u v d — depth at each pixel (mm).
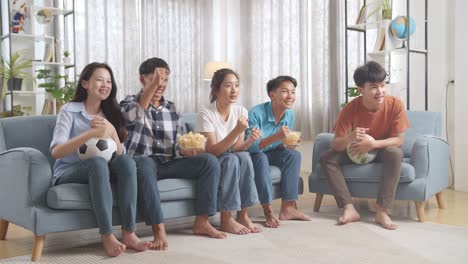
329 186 3400
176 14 6566
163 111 2949
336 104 5668
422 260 2350
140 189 2621
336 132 3371
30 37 5191
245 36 6629
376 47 4727
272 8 6312
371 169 3207
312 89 5891
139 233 3016
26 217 2451
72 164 2590
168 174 2871
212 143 2965
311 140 5973
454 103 4523
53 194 2410
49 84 5098
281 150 3342
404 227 3031
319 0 5820
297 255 2443
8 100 5340
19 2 5250
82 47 5941
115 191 2582
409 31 4434
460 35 4434
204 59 6785
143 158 2699
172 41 6535
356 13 5484
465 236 2799
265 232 2938
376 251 2506
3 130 2799
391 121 3295
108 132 2543
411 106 4953
